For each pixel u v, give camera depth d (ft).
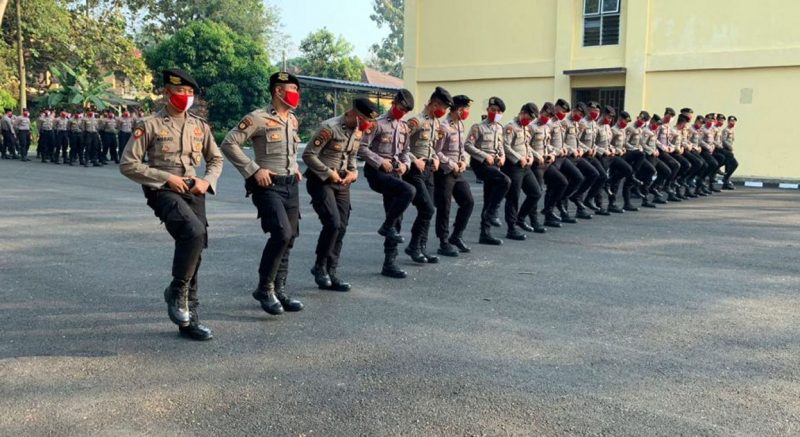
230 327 16.20
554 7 65.67
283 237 16.57
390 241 21.54
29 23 106.63
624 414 11.55
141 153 14.62
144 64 121.29
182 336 15.49
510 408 11.74
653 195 43.55
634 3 61.31
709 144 46.83
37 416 11.34
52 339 15.15
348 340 15.31
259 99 115.44
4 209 35.47
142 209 36.04
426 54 73.72
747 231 31.35
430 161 23.57
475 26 70.33
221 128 112.16
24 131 73.61
